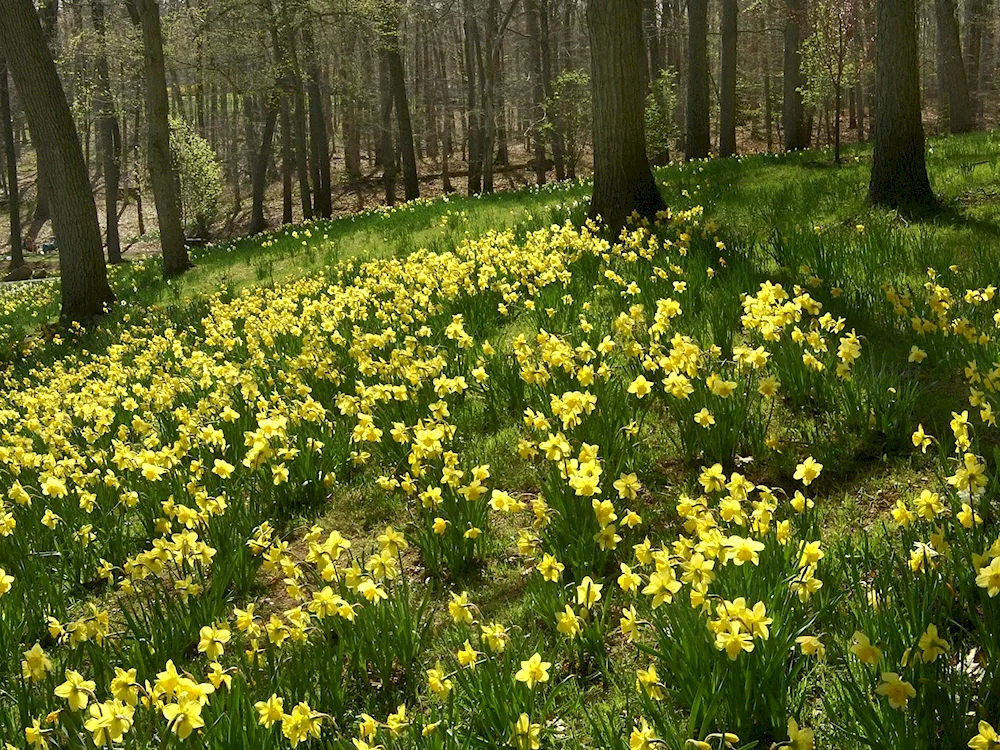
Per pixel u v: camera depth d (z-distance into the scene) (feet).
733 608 6.85
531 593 10.05
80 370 27.17
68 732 7.75
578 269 21.47
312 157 92.99
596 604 9.70
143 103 92.73
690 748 6.43
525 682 7.70
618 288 19.34
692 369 12.04
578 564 9.88
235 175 127.65
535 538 10.39
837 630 8.14
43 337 40.11
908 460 11.37
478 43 82.94
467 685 8.03
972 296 14.46
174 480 13.92
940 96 83.46
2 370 35.47
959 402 12.53
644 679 7.11
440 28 108.37
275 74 73.41
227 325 24.35
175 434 17.42
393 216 44.93
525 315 19.83
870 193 27.32
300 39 84.07
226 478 13.75
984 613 7.14
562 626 8.11
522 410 15.12
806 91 63.93
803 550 7.87
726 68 65.31
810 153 42.52
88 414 19.33
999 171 28.66
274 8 72.59
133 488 14.32
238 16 69.72
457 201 48.14
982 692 6.64
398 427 12.75
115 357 27.81
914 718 6.32
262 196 90.48
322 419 14.98
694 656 7.35
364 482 14.43
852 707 6.89
